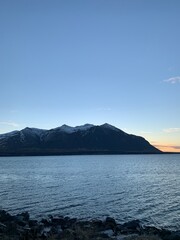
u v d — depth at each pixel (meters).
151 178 117.75
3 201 65.19
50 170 164.25
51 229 39.47
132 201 65.44
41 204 61.75
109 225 41.47
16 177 122.06
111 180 109.81
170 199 68.06
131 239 34.00
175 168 181.12
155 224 46.25
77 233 35.94
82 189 84.00
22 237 33.06
